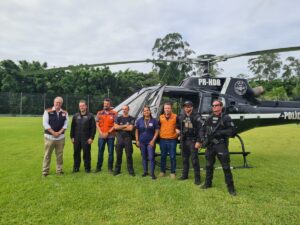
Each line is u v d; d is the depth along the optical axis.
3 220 3.46
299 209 3.90
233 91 7.21
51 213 3.68
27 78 41.94
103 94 44.69
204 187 4.84
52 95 37.47
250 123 7.21
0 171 5.84
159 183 5.13
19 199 4.16
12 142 10.17
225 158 4.62
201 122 5.25
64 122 5.64
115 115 6.03
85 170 5.96
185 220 3.51
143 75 48.56
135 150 9.00
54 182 5.07
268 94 29.28
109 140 5.95
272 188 4.87
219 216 3.64
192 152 5.22
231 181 4.59
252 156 8.16
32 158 7.25
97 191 4.58
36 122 21.50
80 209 3.82
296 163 7.11
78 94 42.50
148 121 5.68
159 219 3.53
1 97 36.03
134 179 5.39
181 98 6.70
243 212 3.78
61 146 5.67
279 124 7.53
